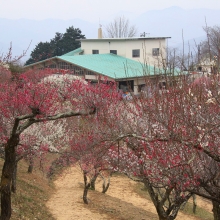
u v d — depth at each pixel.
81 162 14.93
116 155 9.96
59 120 15.31
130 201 17.25
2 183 8.44
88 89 9.80
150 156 7.43
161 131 7.64
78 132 13.92
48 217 12.62
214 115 7.03
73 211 13.98
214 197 7.64
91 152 11.39
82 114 8.72
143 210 15.77
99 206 15.28
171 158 7.43
